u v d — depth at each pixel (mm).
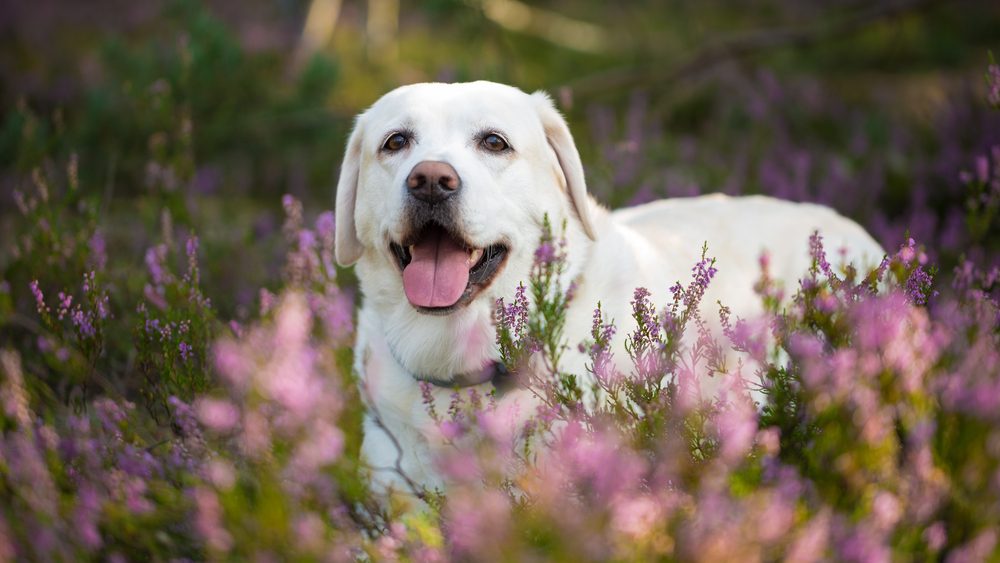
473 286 3883
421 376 4039
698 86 10328
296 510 2816
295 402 2971
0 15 13102
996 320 3441
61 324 4285
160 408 4031
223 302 5359
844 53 12602
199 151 8906
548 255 3303
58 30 13477
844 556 2492
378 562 2916
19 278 5117
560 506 2623
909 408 2820
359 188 4219
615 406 3236
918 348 2902
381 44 11305
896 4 10273
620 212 5418
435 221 3738
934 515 2764
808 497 2803
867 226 6539
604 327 3512
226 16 13312
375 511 3123
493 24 9484
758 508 2586
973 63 12641
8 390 3359
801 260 4977
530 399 3932
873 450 2750
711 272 3426
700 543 2471
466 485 2986
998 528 2666
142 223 6457
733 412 2979
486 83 4145
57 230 5055
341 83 9961
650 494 2799
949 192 6973
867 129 8414
